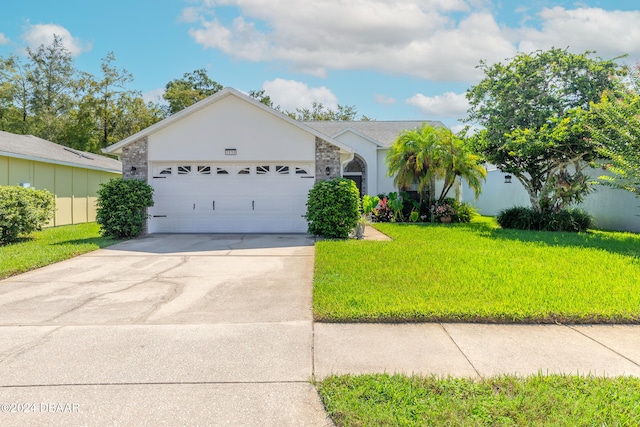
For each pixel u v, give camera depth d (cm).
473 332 426
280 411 278
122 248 977
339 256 823
